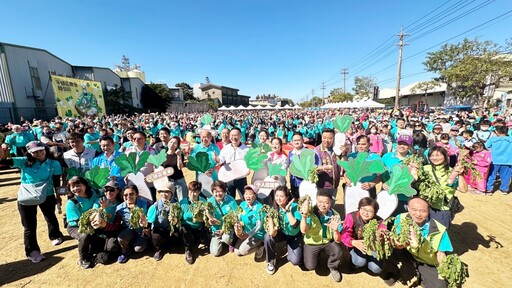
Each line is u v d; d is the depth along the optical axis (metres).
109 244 3.54
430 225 2.69
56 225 4.05
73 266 3.51
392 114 16.62
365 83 54.59
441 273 2.38
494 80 23.44
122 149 5.27
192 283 3.16
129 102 38.56
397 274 3.04
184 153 4.63
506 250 3.67
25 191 3.45
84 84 22.25
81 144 4.40
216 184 3.65
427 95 42.53
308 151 3.54
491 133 7.00
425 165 3.48
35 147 3.48
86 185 3.57
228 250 3.90
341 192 6.45
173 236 3.73
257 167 4.00
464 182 3.16
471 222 4.56
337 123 4.50
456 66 24.36
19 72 19.20
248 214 3.54
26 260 3.64
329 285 3.07
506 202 5.46
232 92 87.94
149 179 3.71
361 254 3.10
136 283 3.17
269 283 3.14
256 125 16.73
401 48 22.33
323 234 3.11
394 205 3.02
